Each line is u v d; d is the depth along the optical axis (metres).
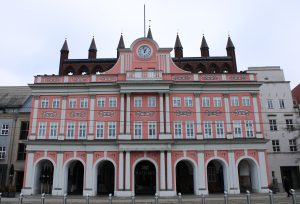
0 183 52.91
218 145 46.66
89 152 46.50
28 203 33.44
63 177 45.97
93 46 62.19
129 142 45.56
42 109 49.19
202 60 57.97
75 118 48.75
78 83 49.47
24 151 54.47
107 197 42.62
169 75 49.12
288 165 53.97
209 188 50.47
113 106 48.81
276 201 32.50
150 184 50.56
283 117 56.28
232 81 49.06
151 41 51.75
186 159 46.03
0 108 56.62
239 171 51.44
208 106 48.75
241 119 48.22
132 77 48.56
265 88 57.75
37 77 50.53
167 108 47.66
